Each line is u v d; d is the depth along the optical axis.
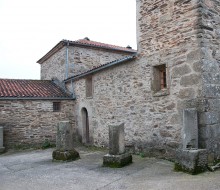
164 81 7.34
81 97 11.73
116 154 6.55
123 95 8.62
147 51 7.52
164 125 6.93
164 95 6.91
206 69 6.00
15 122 11.08
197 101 5.98
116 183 5.06
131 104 8.23
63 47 14.02
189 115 5.78
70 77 12.59
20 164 7.59
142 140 7.73
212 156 5.82
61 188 4.96
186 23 6.32
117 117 8.94
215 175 5.01
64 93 12.81
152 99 7.35
